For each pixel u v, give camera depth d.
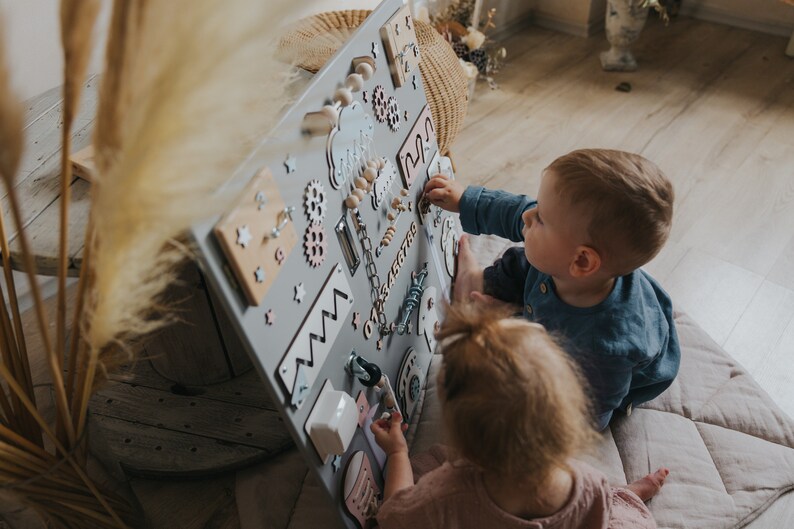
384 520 0.91
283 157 0.84
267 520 1.15
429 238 1.35
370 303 1.07
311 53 1.31
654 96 2.40
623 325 1.08
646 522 1.06
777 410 1.27
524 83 2.49
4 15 0.54
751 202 1.90
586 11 2.74
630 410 1.27
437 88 1.55
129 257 0.62
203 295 1.18
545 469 0.77
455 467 0.86
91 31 0.60
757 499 1.14
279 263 0.82
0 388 0.84
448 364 0.77
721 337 1.51
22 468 0.81
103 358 0.85
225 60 0.56
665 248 1.75
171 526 1.16
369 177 1.04
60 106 1.23
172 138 0.56
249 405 1.30
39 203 0.99
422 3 2.32
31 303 1.52
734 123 2.24
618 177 0.98
